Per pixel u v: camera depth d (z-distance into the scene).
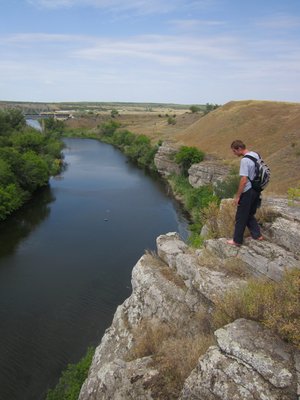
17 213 42.28
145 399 7.22
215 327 8.09
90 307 23.81
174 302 10.27
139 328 10.71
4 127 77.06
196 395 6.24
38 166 51.81
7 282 26.77
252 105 81.25
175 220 41.06
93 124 151.00
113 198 49.81
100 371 8.57
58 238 35.16
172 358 7.84
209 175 48.53
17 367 18.86
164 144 74.25
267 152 55.75
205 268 9.43
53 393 15.77
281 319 6.38
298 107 74.38
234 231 9.46
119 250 32.56
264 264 8.49
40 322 22.30
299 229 8.99
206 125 81.31
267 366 5.89
